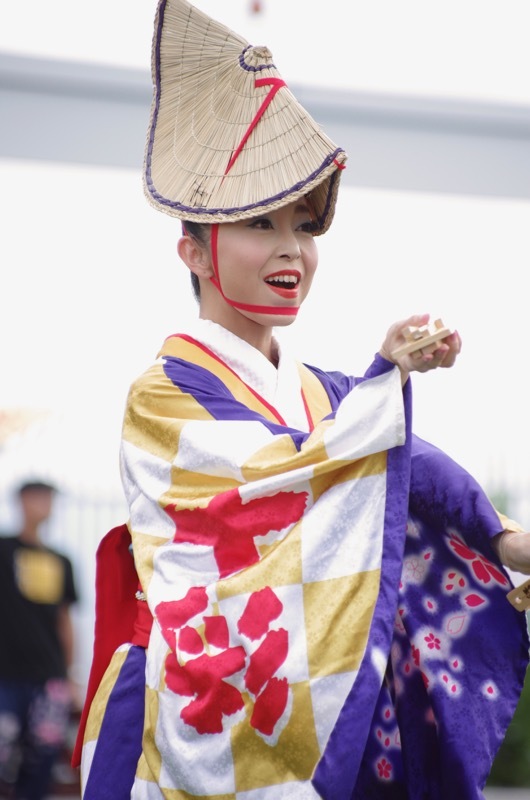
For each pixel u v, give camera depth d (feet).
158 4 13.92
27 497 34.94
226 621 11.99
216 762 11.76
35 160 32.89
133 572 14.16
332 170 12.86
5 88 32.81
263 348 14.17
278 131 13.12
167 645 12.32
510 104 33.91
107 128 33.22
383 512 11.89
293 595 11.78
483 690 12.41
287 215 13.23
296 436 12.38
